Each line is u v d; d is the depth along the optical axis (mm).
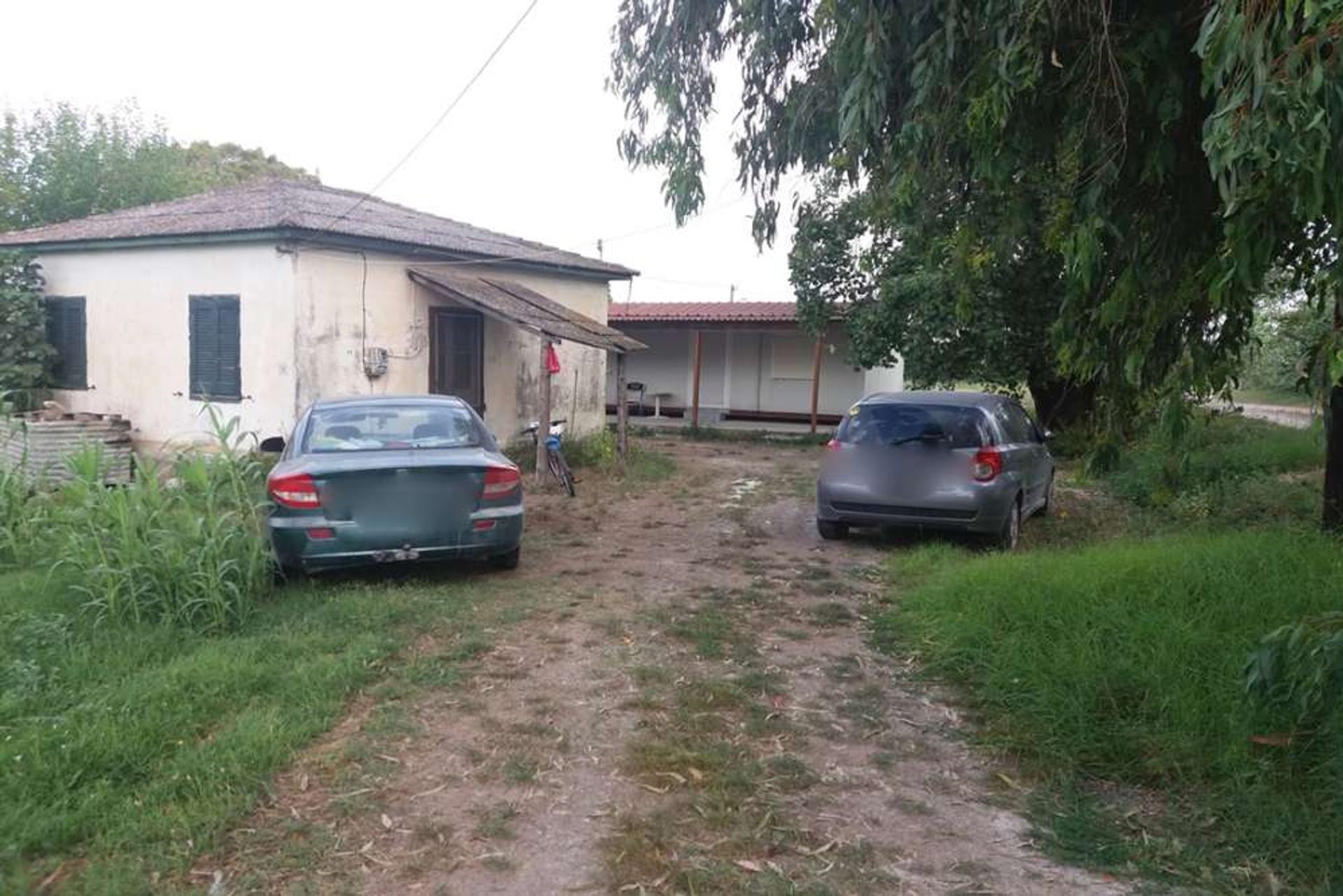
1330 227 3680
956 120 4867
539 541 9383
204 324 12555
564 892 3385
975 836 3818
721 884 3438
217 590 6004
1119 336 4750
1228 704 4414
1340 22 3025
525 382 15492
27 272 14039
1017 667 5105
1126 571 6270
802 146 6059
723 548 9273
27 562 7953
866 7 4785
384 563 7281
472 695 5156
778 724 4875
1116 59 4434
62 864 3449
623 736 4668
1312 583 5879
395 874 3469
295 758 4355
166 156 24609
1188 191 4566
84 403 14086
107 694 4816
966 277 5816
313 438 7688
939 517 9000
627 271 17500
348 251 12305
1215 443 15742
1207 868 3553
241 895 3309
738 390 25000
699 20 6137
